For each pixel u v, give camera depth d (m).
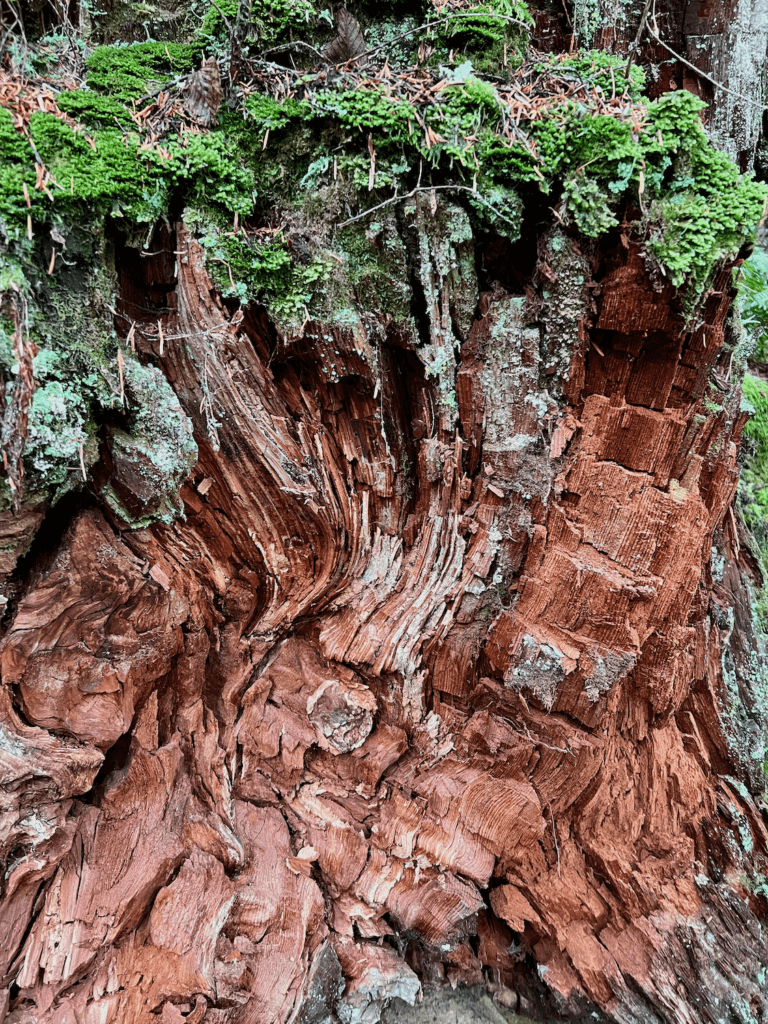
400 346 2.17
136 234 1.81
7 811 1.70
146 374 1.86
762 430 3.47
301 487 2.18
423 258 2.02
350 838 2.38
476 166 1.89
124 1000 1.84
